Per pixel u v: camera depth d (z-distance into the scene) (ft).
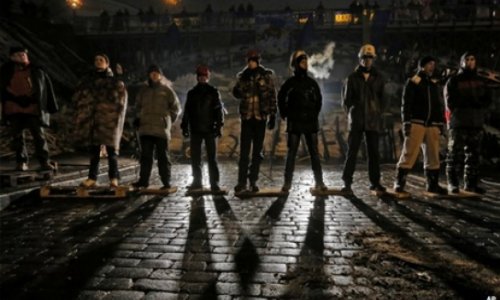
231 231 13.64
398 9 78.48
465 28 75.15
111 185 19.86
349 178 20.15
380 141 42.45
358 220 14.99
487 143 35.88
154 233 13.46
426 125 19.20
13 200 18.12
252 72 19.89
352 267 10.16
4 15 70.79
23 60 20.17
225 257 11.02
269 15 80.89
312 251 11.44
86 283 9.33
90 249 11.82
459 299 8.27
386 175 29.76
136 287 9.06
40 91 20.47
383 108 20.01
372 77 19.61
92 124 19.43
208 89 20.54
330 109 56.85
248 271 9.97
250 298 8.46
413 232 13.32
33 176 20.13
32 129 20.68
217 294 8.66
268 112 19.71
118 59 87.10
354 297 8.42
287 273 9.78
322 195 20.07
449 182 20.26
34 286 9.20
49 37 76.89
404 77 65.10
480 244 11.98
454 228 13.80
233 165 37.73
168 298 8.47
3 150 32.45
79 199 19.29
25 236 13.24
